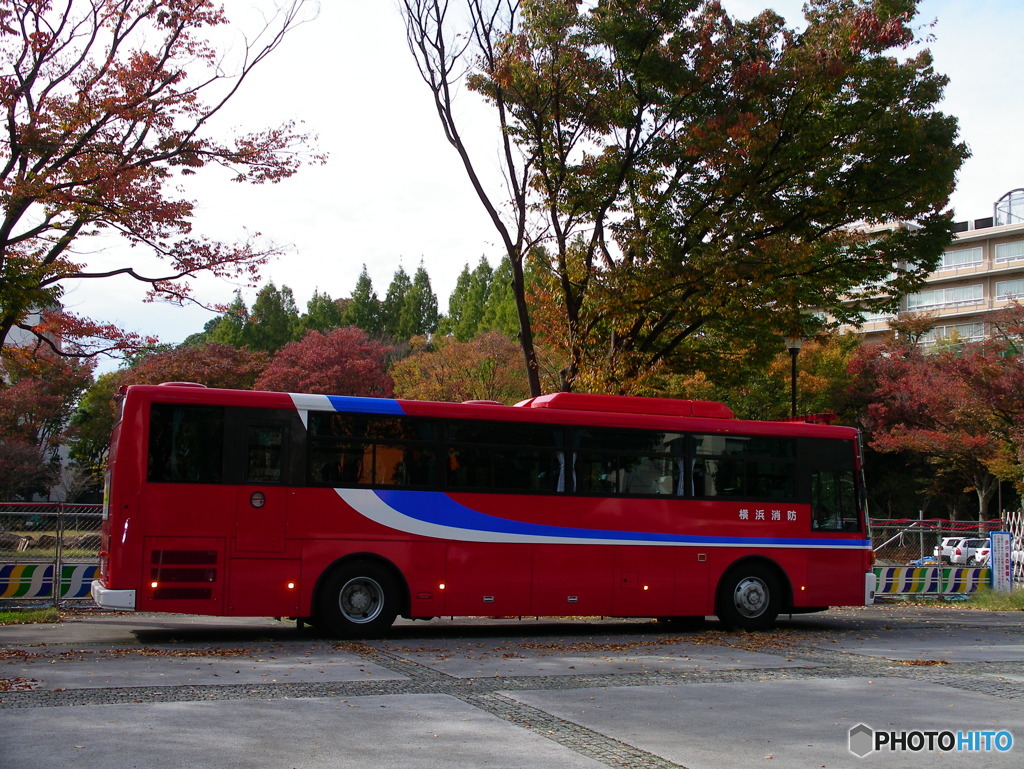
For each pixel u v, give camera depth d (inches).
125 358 799.7
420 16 730.8
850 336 1822.1
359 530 489.1
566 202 747.4
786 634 554.6
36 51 655.1
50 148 655.8
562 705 322.7
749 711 319.0
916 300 2522.1
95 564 611.2
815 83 709.3
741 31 734.5
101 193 648.4
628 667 411.8
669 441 557.6
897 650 491.2
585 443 538.0
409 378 1726.1
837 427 599.2
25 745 252.2
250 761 242.4
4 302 634.2
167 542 458.9
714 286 720.3
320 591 484.4
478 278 2672.2
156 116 674.2
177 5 682.2
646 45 706.8
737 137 689.0
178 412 471.2
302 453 484.7
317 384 1855.3
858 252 801.6
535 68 722.8
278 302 2731.3
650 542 542.3
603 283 741.3
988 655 477.7
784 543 573.0
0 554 595.5
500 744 266.2
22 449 1491.1
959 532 922.7
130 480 458.9
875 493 2055.9
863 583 588.7
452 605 500.4
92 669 373.7
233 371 1653.5
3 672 362.3
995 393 1464.1
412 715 300.2
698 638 522.3
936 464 1870.1
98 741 257.6
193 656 416.2
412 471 503.2
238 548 468.8
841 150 742.5
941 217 783.1
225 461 472.4
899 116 719.1
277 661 407.2
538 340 960.9
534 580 516.1
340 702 317.7
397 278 3026.6
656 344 869.8
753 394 1555.1
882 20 723.4
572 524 527.2
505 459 521.0
